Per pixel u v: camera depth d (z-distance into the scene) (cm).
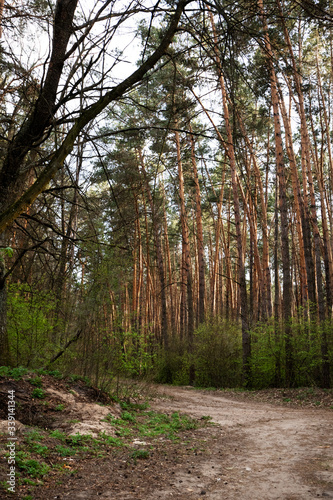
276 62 569
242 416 980
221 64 566
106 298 919
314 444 637
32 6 636
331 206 2458
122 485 451
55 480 445
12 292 965
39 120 707
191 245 4006
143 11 528
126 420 770
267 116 2138
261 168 2781
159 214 2619
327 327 1485
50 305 948
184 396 1450
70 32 632
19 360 891
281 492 434
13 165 734
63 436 583
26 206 486
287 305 1616
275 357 1647
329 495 420
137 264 2691
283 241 1630
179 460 561
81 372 902
